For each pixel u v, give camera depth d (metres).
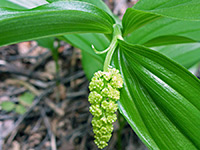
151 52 0.16
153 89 0.16
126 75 0.17
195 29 0.24
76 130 0.42
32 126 0.42
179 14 0.15
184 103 0.15
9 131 0.40
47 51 0.51
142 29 0.25
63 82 0.48
